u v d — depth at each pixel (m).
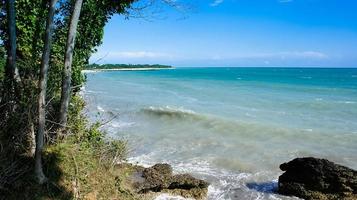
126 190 7.20
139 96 30.12
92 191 6.53
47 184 5.93
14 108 6.45
